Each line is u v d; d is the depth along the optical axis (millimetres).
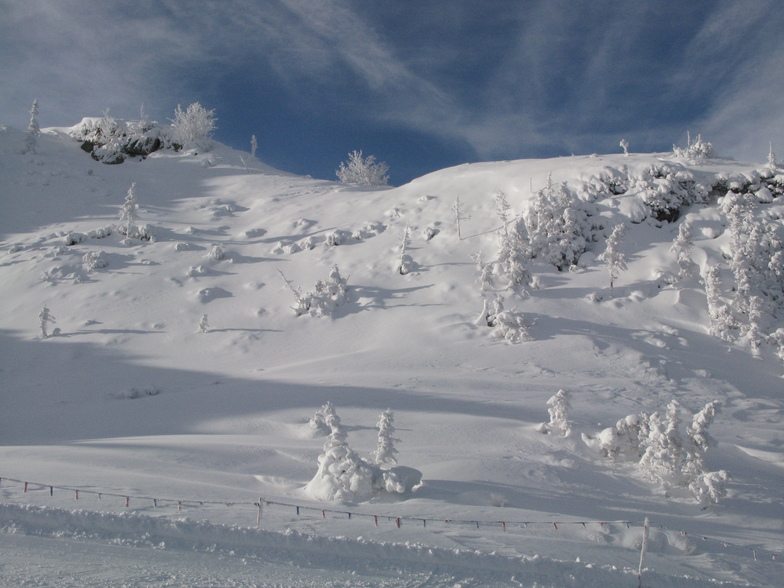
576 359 23547
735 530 9219
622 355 23828
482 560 5359
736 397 20703
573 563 5496
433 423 15008
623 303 28609
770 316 26984
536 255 32875
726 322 26469
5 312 31969
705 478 10250
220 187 53469
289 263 36438
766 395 21797
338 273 32062
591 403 17875
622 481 11484
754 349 25469
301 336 28625
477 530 6863
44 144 62000
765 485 11531
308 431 14859
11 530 4945
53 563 4375
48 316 29422
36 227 43438
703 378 22453
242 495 7906
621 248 32188
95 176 54844
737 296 27266
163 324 30344
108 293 33312
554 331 26219
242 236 41000
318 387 19891
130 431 16516
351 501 8523
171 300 32656
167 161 60750
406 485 9172
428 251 35031
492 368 22906
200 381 24125
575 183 36062
